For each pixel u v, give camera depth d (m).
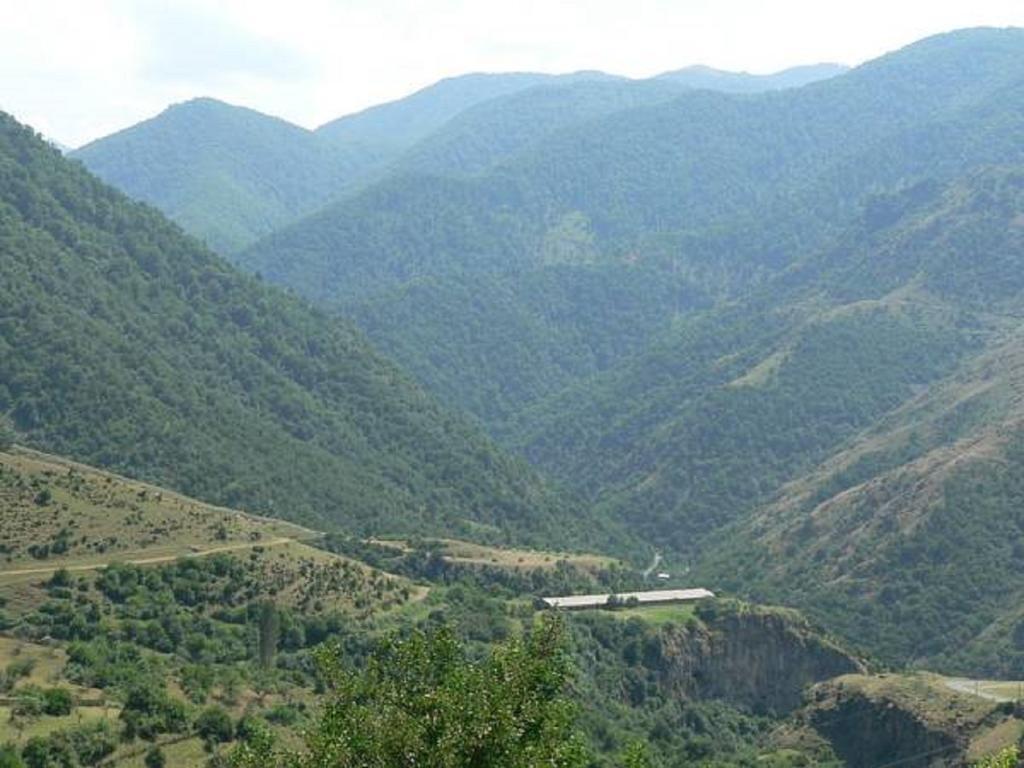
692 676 154.00
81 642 110.75
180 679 104.94
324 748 43.44
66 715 92.00
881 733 131.88
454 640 49.59
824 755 133.62
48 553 133.38
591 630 150.50
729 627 160.50
